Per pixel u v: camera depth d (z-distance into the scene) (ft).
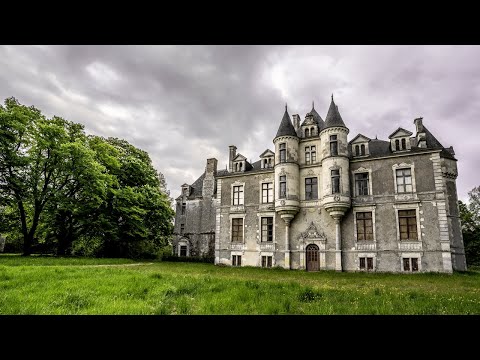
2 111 84.23
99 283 34.60
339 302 28.04
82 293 28.22
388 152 87.81
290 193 93.09
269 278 54.54
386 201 82.89
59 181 100.42
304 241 90.58
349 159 88.94
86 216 104.94
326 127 91.40
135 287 32.55
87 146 108.58
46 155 95.66
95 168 97.45
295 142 97.91
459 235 93.35
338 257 84.43
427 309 24.56
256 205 101.81
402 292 36.14
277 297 28.91
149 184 130.31
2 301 24.39
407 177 82.28
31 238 92.58
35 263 64.85
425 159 80.69
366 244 82.89
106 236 110.42
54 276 39.81
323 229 89.30
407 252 77.87
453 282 52.70
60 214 100.01
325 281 51.67
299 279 54.39
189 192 148.97
